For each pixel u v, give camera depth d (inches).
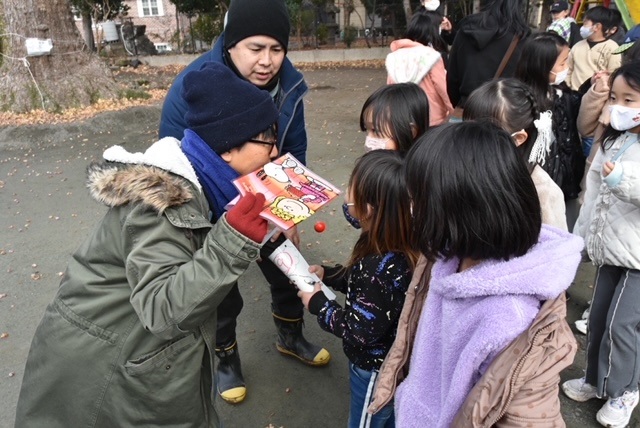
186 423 55.6
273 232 56.3
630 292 79.7
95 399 53.5
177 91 77.4
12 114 312.7
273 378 102.6
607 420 86.7
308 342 106.4
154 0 919.0
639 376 83.1
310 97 404.8
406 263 57.9
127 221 49.1
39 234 169.2
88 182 52.7
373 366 63.8
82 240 164.6
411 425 48.8
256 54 76.0
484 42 128.6
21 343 114.2
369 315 58.7
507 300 40.3
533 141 78.0
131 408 53.5
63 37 331.9
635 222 77.0
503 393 38.8
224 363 96.3
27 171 233.6
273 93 86.0
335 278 74.4
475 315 41.6
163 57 650.2
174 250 48.8
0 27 340.2
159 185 49.1
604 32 184.1
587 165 106.5
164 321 45.9
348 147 253.0
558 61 103.8
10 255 154.8
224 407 95.6
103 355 52.5
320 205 54.9
